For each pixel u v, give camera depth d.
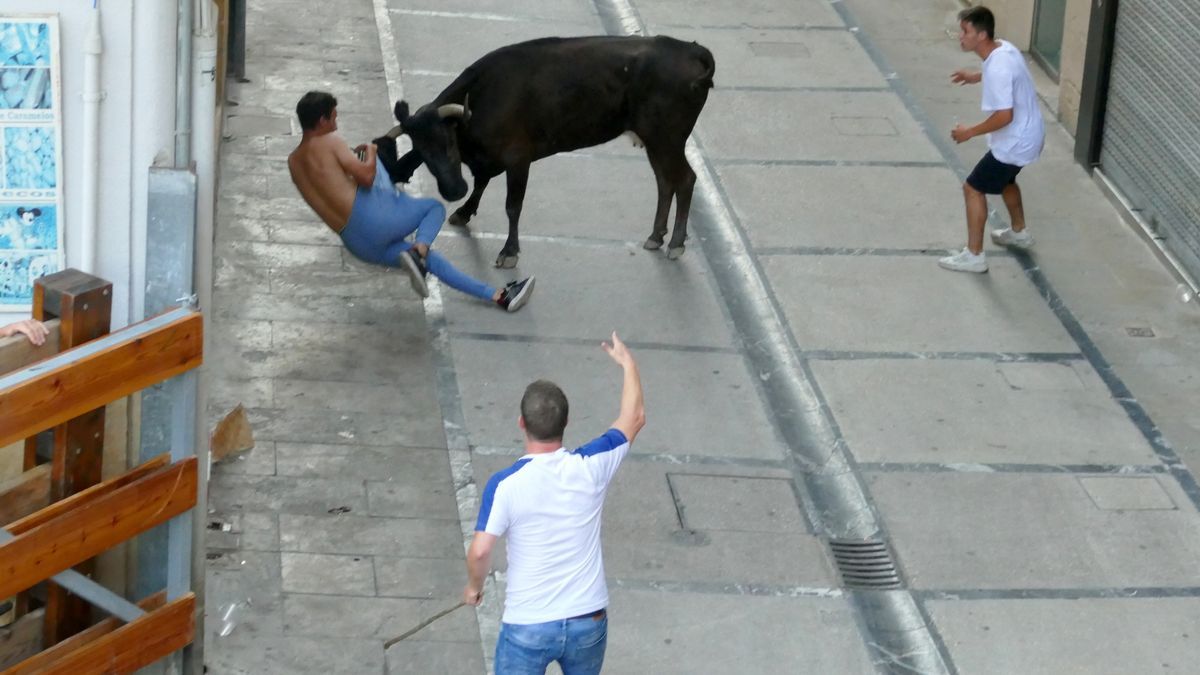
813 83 16.61
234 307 11.52
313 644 8.20
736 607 8.91
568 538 6.84
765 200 13.99
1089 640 8.83
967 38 12.38
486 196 13.75
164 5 6.64
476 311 11.87
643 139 12.39
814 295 12.47
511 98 11.82
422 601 8.66
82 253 6.90
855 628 8.83
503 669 6.97
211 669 7.92
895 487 10.12
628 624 8.68
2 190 6.75
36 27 6.52
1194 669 8.63
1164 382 11.51
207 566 8.72
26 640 6.89
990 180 12.66
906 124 15.75
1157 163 13.51
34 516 6.35
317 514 9.31
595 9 18.28
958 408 11.04
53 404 6.12
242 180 13.48
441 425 10.36
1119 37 14.23
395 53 16.48
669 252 12.84
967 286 12.75
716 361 11.46
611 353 7.27
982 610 9.03
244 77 15.39
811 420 10.82
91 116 6.67
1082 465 10.47
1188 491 10.24
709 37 17.67
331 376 10.80
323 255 12.47
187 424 6.74
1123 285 12.89
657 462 10.21
